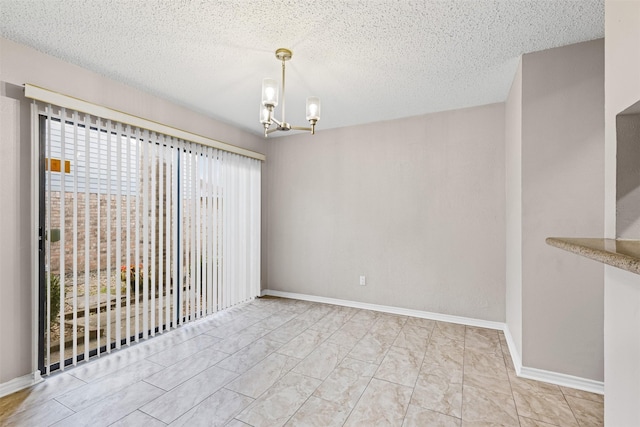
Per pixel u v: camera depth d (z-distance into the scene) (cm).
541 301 219
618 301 94
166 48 215
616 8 98
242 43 209
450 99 308
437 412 185
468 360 249
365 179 386
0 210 199
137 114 280
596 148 204
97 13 178
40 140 217
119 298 257
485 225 322
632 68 88
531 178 221
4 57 200
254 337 295
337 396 201
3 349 200
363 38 203
